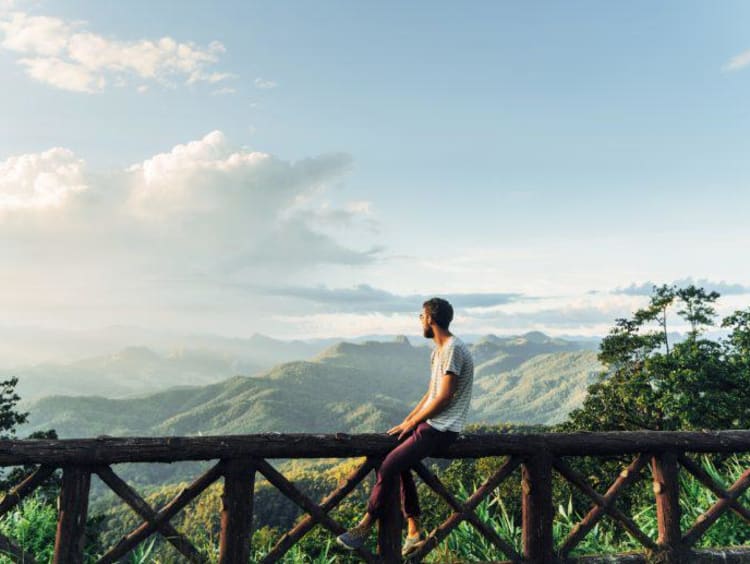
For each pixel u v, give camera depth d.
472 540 4.27
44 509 4.20
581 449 3.93
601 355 29.06
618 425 27.94
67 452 3.14
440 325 3.58
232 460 3.39
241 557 3.36
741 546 4.25
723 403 23.08
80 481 3.20
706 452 4.21
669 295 28.02
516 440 3.80
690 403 23.52
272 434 3.45
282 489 3.44
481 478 22.58
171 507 3.30
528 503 3.85
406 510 3.69
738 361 25.19
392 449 3.57
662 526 4.09
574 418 29.38
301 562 4.06
